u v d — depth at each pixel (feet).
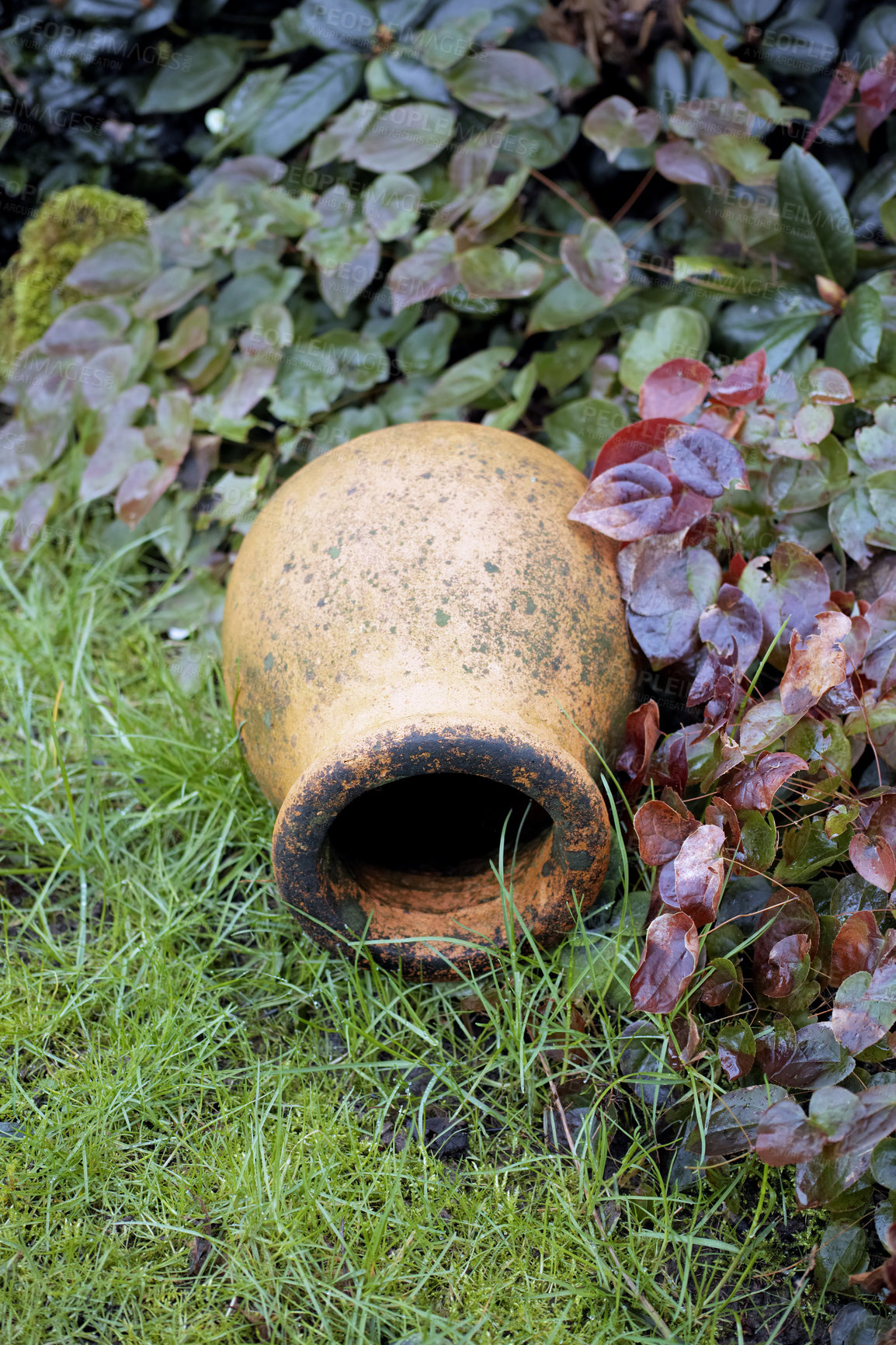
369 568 5.01
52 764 6.79
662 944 4.70
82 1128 5.09
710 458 5.28
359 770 4.69
